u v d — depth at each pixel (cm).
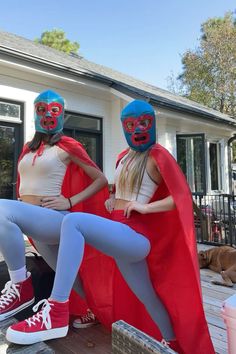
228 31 1991
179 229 164
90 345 174
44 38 2122
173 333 173
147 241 164
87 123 735
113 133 774
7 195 584
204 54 2027
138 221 166
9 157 589
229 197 612
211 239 624
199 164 919
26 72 604
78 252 146
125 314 186
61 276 146
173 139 901
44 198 177
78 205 200
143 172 169
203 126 1024
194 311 161
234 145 1992
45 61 581
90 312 202
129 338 137
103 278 190
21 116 605
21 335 141
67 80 643
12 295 172
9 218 157
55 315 146
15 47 593
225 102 2072
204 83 2072
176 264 166
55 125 188
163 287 169
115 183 182
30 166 184
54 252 185
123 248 154
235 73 1984
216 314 273
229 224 589
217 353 205
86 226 147
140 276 167
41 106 188
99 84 693
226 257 402
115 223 157
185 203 158
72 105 691
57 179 184
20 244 162
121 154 192
